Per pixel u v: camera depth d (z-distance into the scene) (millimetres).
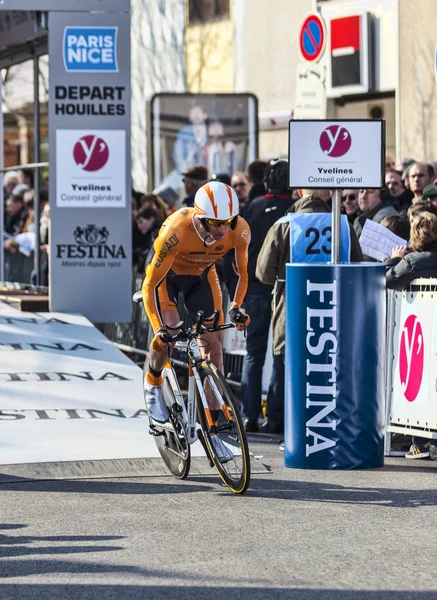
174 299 14023
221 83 46062
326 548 10258
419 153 33844
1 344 19859
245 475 12258
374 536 10711
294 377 14000
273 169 17562
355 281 13789
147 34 50750
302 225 15828
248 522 11258
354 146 13766
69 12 22594
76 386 17469
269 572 9508
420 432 14492
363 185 13789
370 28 35594
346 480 13359
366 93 36188
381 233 16766
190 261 13500
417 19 33656
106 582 9273
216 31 46188
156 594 8953
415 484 13156
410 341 14695
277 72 41938
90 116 22766
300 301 13891
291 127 13758
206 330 12766
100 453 14336
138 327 24484
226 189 12398
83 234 22875
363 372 13930
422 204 15719
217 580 9289
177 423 13234
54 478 13359
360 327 13867
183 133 30344
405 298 14789
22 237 30594
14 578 9414
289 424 14102
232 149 30438
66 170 22781
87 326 21438
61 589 9109
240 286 13469
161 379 13656
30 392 17031
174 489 12836
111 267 22984
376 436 14125
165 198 30188
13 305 23594
